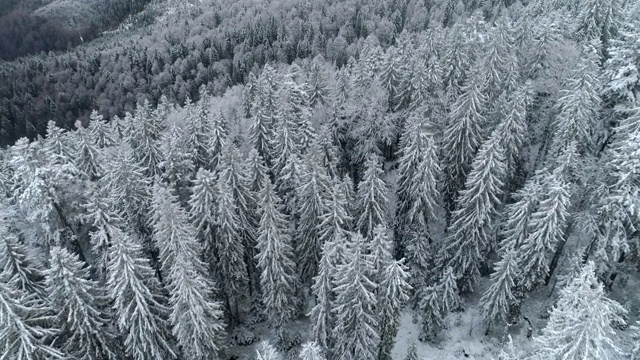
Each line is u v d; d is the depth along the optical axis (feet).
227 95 282.15
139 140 172.35
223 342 128.47
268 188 124.77
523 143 169.37
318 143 156.66
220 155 164.96
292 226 151.74
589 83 146.00
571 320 81.10
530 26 221.87
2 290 94.63
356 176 186.29
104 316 115.14
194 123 175.01
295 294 145.69
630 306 135.85
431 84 178.19
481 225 137.39
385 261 112.37
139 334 109.29
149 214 137.08
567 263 148.15
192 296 105.50
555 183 124.26
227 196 128.16
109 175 142.31
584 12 213.87
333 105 187.62
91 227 140.56
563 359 78.59
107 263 116.37
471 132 151.53
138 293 105.29
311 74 209.87
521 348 136.36
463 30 219.00
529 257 132.57
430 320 137.80
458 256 144.15
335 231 127.13
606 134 162.61
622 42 166.20
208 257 136.87
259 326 153.89
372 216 138.82
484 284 158.51
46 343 106.73
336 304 116.67
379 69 222.69
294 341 144.97
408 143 153.17
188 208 154.61
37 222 132.77
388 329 118.83
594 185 136.26
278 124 160.66
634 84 155.12
